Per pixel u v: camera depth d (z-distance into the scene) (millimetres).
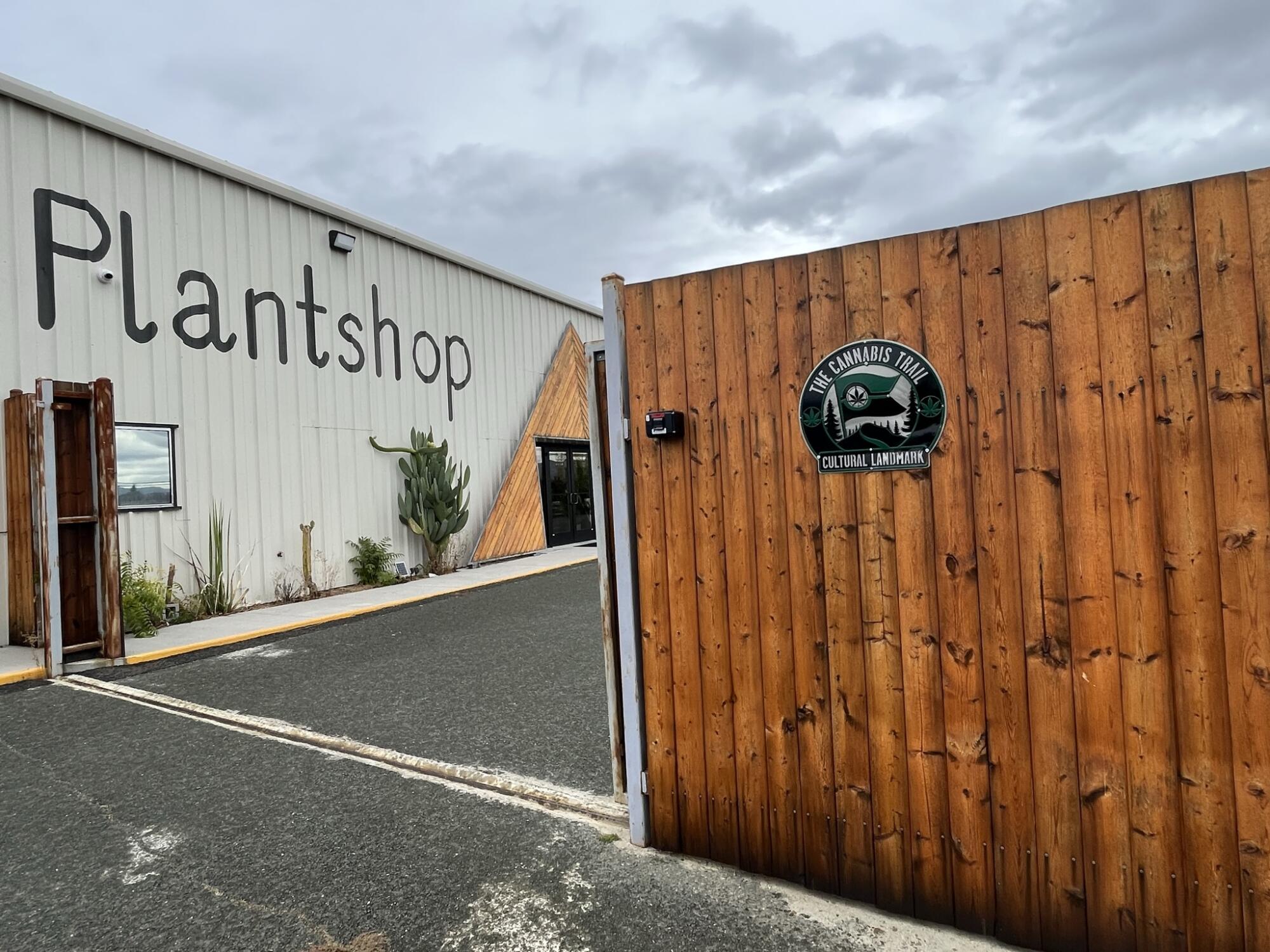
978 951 2359
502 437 15008
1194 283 2047
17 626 7297
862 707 2607
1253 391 1979
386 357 12258
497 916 2643
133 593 7879
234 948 2512
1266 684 1979
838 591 2643
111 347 8445
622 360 3105
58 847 3262
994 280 2328
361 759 4215
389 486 12180
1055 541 2252
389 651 7004
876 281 2527
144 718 5070
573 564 13680
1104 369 2168
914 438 2473
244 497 9844
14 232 7660
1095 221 2172
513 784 3803
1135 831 2158
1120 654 2164
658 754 3094
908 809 2535
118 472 8484
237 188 9953
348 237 11281
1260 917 1999
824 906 2648
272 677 6129
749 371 2799
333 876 2941
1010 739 2344
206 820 3479
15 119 7707
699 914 2617
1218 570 2033
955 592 2420
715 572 2912
